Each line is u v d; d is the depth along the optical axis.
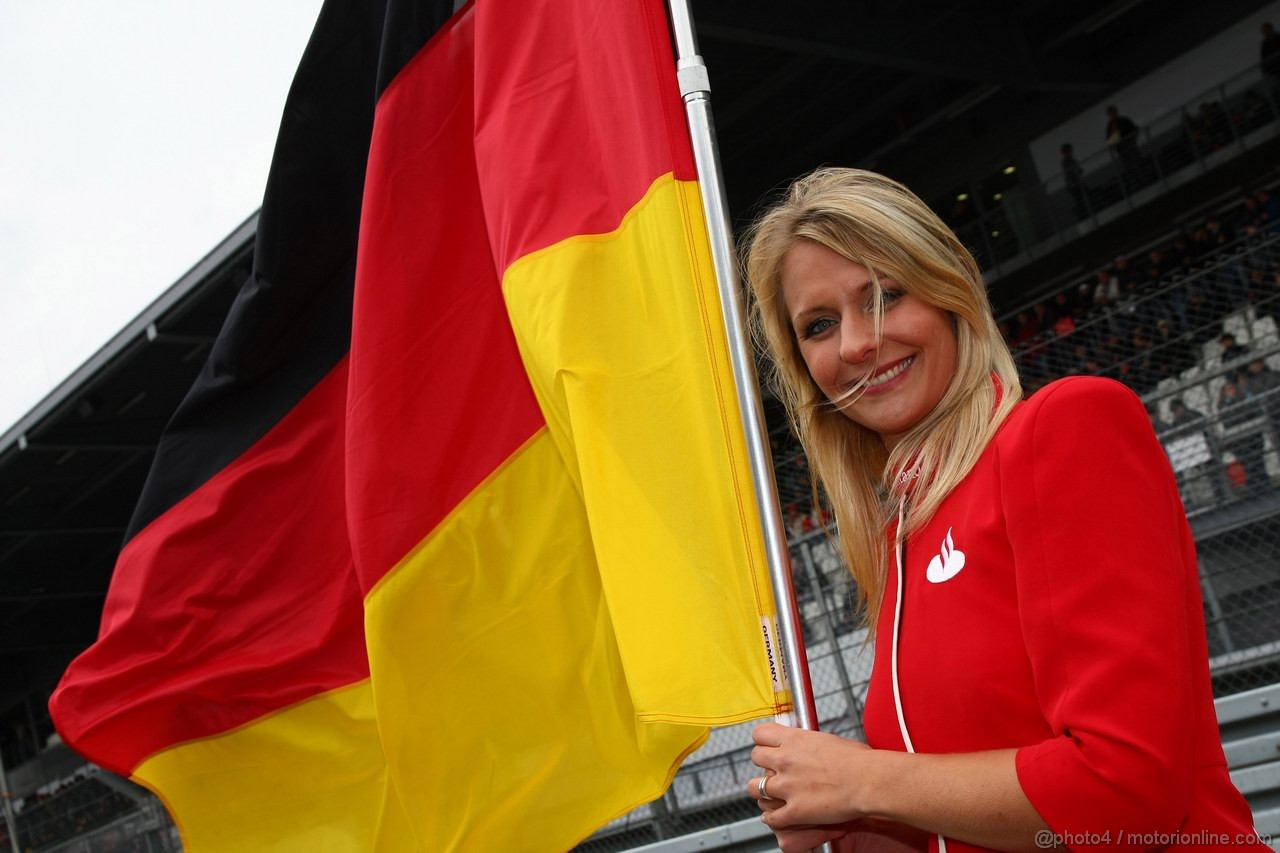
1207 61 15.98
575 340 2.24
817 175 1.82
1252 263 5.92
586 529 2.64
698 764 5.61
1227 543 4.98
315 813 3.10
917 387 1.69
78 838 10.80
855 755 1.51
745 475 2.03
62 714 3.18
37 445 14.20
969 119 17.77
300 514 3.20
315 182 3.17
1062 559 1.37
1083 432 1.39
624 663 2.08
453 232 2.84
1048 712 1.39
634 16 2.25
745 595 2.01
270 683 3.14
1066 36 15.74
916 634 1.58
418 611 2.68
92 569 19.78
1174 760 1.29
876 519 1.89
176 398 14.56
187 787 3.16
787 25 11.87
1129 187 16.06
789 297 1.78
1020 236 17.28
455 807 2.60
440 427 2.74
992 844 1.39
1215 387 5.33
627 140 2.29
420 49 2.94
